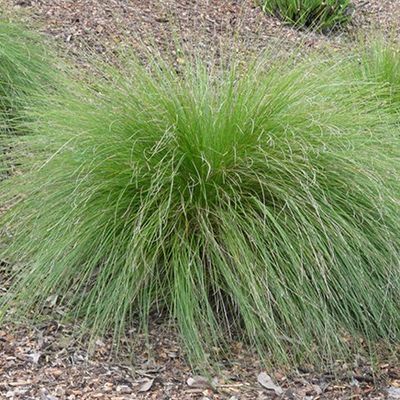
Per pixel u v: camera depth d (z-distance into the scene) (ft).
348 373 10.17
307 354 10.19
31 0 15.89
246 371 10.05
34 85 13.33
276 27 16.85
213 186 10.55
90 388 9.72
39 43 14.10
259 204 10.32
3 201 11.14
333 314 10.32
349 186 10.51
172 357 10.11
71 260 10.45
